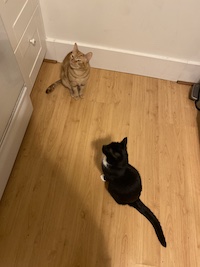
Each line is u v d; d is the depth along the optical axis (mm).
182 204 1340
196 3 1309
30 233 1205
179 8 1351
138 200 1261
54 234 1214
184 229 1271
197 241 1246
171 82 1825
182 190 1382
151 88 1780
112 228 1251
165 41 1571
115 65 1801
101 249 1194
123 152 1095
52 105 1637
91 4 1423
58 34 1670
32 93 1677
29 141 1477
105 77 1812
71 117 1599
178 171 1442
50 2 1452
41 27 1567
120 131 1568
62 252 1173
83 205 1304
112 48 1694
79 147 1485
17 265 1127
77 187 1353
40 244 1183
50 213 1267
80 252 1181
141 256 1189
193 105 1720
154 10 1390
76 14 1504
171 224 1279
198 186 1402
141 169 1434
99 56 1750
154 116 1646
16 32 1184
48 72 1796
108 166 1108
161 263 1179
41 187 1335
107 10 1441
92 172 1404
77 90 1633
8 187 1317
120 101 1697
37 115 1584
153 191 1368
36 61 1570
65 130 1542
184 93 1776
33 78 1573
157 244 1222
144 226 1264
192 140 1566
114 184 1152
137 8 1397
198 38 1503
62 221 1251
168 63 1695
